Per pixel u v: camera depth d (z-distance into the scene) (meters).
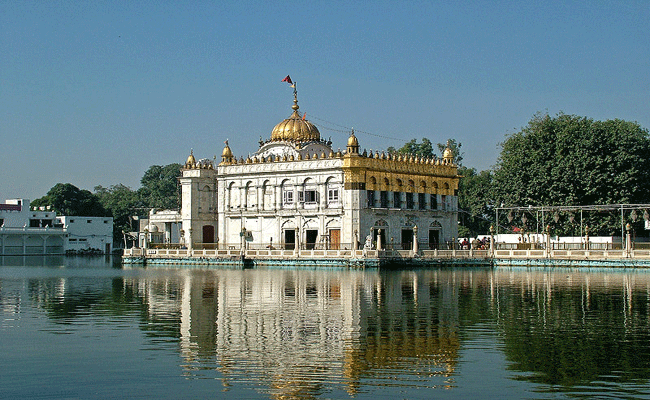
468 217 160.12
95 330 38.75
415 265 94.88
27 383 27.84
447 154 121.69
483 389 26.92
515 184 113.75
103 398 26.00
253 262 103.38
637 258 85.94
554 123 115.81
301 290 59.62
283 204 113.31
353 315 43.94
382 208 108.75
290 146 120.12
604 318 42.53
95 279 74.75
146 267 103.38
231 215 118.12
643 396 26.06
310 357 31.91
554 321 41.34
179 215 140.38
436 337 36.34
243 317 43.25
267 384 27.62
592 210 108.50
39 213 164.38
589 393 26.44
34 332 38.22
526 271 86.31
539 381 27.95
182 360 31.42
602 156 108.94
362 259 92.62
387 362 30.94
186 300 52.41
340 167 106.62
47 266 107.50
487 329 38.72
